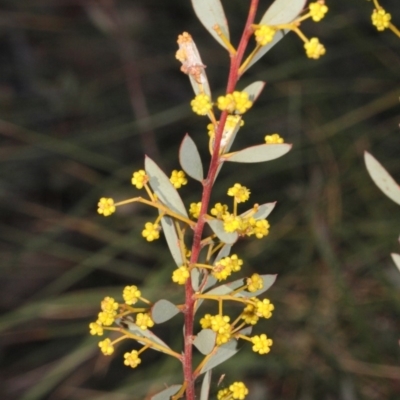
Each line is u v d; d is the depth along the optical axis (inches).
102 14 54.7
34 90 53.6
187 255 19.6
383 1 46.4
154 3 55.6
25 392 42.7
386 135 42.7
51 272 48.2
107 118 51.7
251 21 18.1
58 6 59.5
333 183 40.8
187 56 18.6
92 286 45.7
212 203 42.2
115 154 50.3
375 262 39.4
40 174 50.9
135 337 19.3
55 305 35.9
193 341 19.3
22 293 47.4
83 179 50.9
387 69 45.4
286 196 42.0
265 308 18.9
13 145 50.3
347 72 47.6
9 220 49.7
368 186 40.9
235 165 44.4
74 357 34.9
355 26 46.8
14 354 44.7
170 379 33.7
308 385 37.1
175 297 35.3
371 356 36.5
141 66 52.7
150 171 19.3
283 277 39.4
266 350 19.2
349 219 40.7
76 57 57.4
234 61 18.2
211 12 18.7
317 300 38.7
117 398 35.5
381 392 36.9
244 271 39.2
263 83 18.7
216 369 34.3
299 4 18.4
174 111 43.8
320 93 44.0
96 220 42.6
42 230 48.4
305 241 39.6
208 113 18.6
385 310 39.6
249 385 38.8
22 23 55.0
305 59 43.9
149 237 19.1
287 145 18.6
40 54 57.3
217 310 37.0
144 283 38.6
